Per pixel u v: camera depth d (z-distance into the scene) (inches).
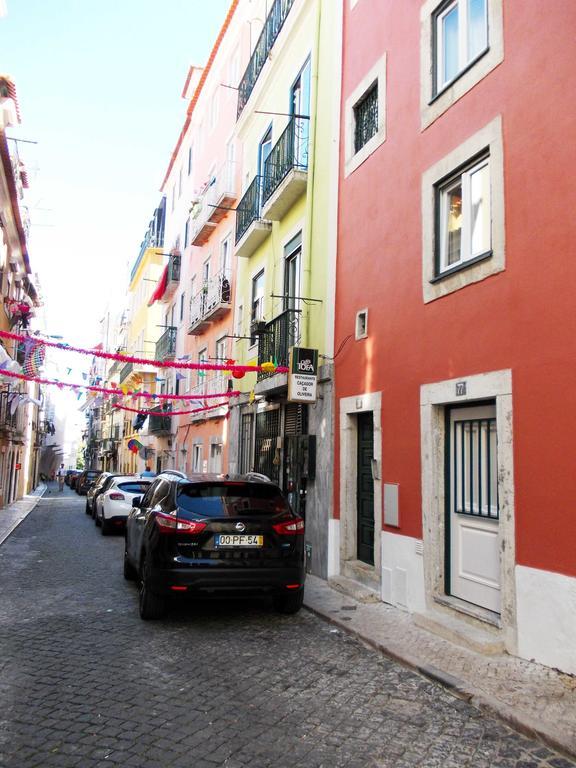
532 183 212.2
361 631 240.7
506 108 229.1
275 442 471.2
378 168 329.1
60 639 233.8
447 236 270.7
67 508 1061.1
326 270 390.6
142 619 265.6
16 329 956.0
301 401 359.3
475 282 237.9
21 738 147.6
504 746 146.8
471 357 237.8
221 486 267.3
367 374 324.2
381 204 323.0
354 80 372.5
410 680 191.6
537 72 214.5
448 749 145.3
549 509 194.9
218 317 716.0
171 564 246.4
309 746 145.9
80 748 142.7
